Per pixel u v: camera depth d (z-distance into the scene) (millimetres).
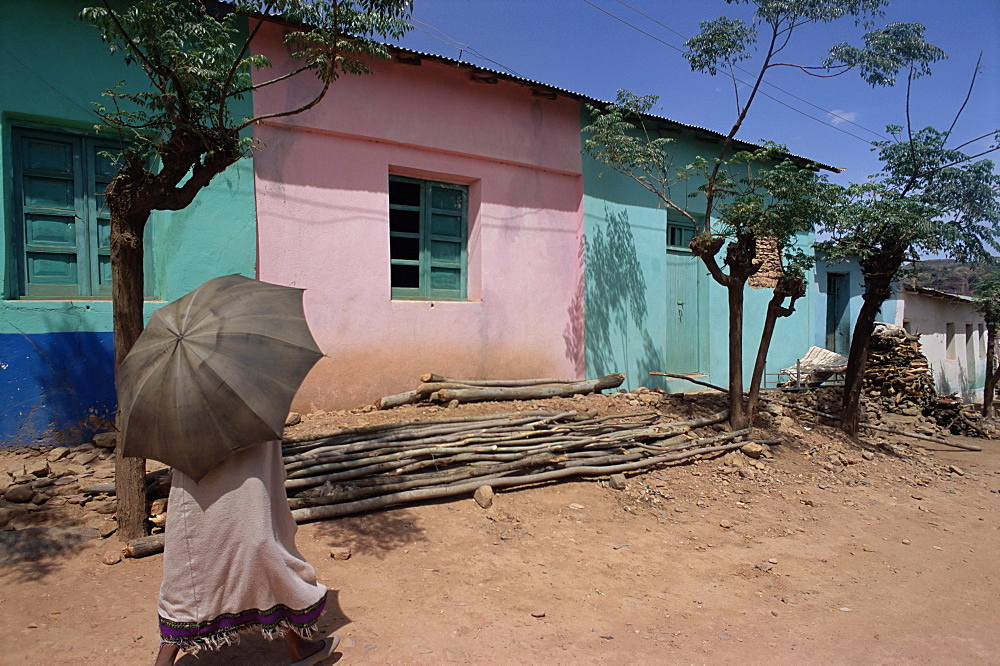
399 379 7375
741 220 7234
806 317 13039
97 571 3668
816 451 7727
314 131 6699
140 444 2400
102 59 5461
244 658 2930
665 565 4441
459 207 8227
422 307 7535
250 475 2553
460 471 5270
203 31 3926
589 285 9047
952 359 18375
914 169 8703
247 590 2553
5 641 2951
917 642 3627
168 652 2570
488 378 8180
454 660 3018
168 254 5785
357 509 4547
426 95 7469
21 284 5324
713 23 7137
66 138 5508
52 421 5168
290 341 2684
